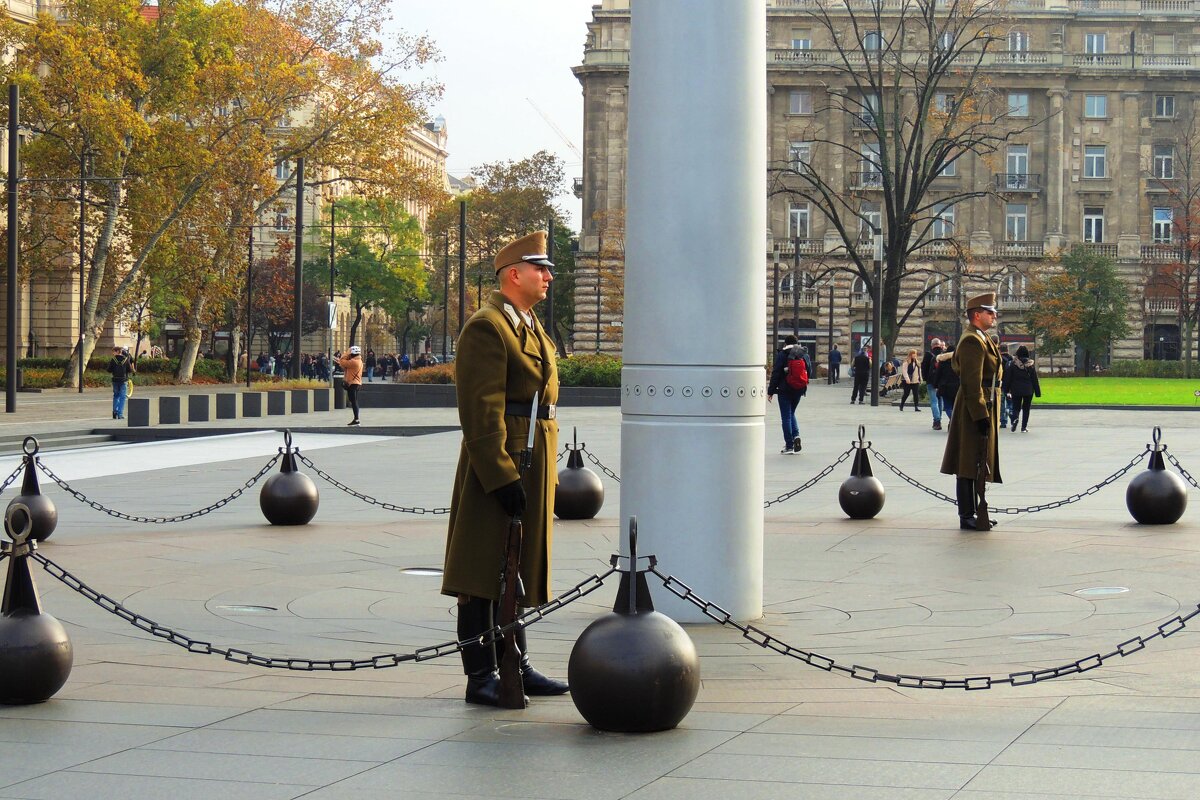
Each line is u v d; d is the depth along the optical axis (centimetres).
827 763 521
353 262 9619
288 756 542
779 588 1031
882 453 2439
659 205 880
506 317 646
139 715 620
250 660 703
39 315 7444
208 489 1928
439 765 526
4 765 531
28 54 5709
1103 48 8681
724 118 874
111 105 5566
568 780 503
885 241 5744
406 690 686
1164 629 847
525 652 671
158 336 9481
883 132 5431
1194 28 8644
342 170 5991
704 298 877
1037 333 8112
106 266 6531
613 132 8256
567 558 1195
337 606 968
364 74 5825
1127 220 8606
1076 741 552
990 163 5700
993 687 687
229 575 1112
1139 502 1394
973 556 1183
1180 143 8406
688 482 882
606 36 8262
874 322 4622
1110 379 7325
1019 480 1916
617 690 567
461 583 643
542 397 656
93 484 2006
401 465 2312
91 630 871
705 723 597
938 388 3150
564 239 9262
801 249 8431
